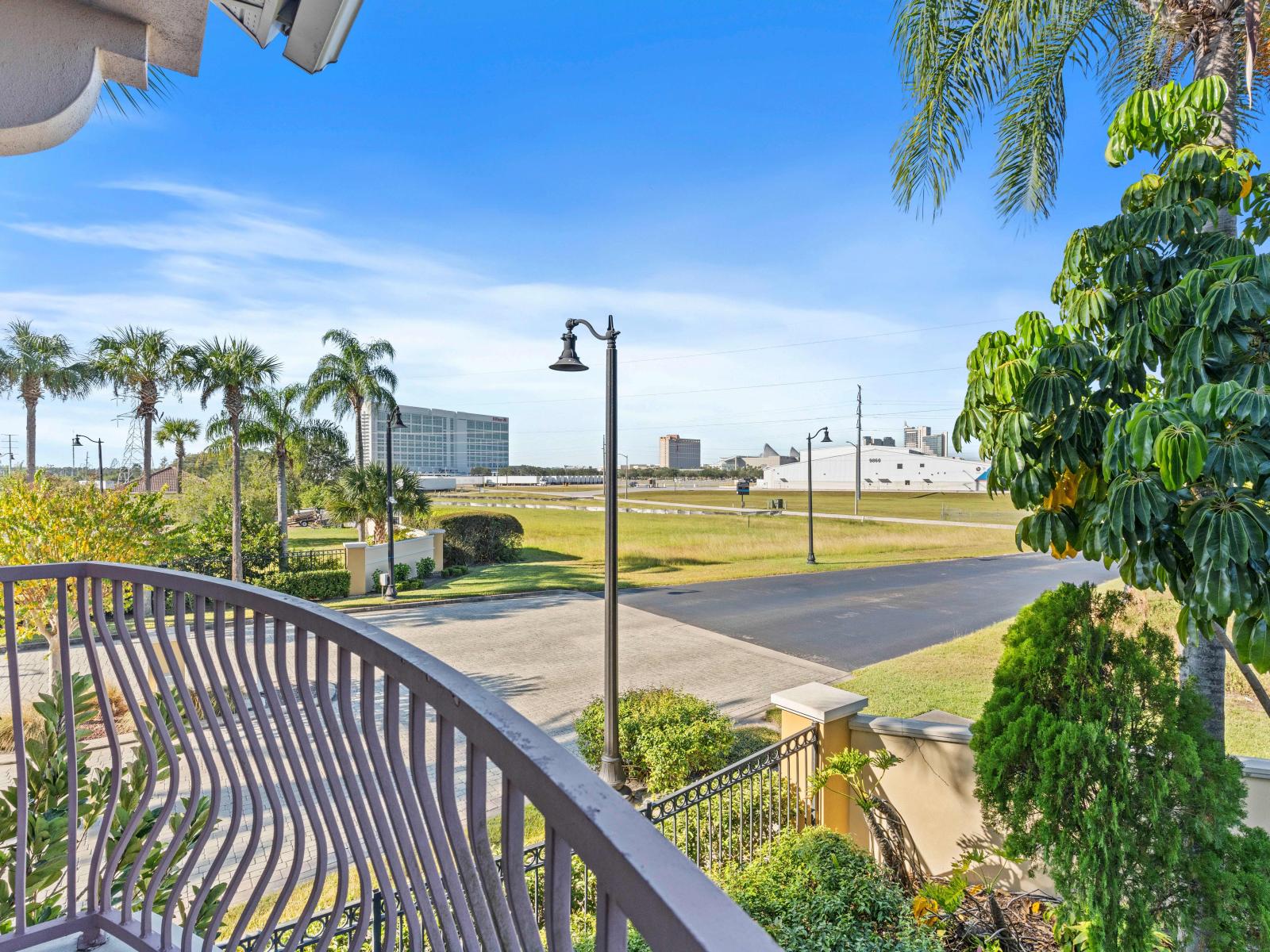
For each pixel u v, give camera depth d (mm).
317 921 3857
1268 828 3713
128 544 8477
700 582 19172
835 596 16719
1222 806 3121
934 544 28859
